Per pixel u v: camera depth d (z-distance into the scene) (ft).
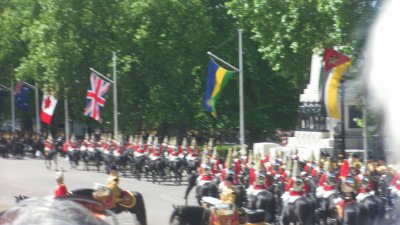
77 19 459.73
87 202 92.27
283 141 448.65
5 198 256.73
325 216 190.80
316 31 276.82
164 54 449.06
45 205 68.80
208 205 140.87
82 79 471.62
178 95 459.32
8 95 629.92
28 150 547.49
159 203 252.21
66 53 463.83
